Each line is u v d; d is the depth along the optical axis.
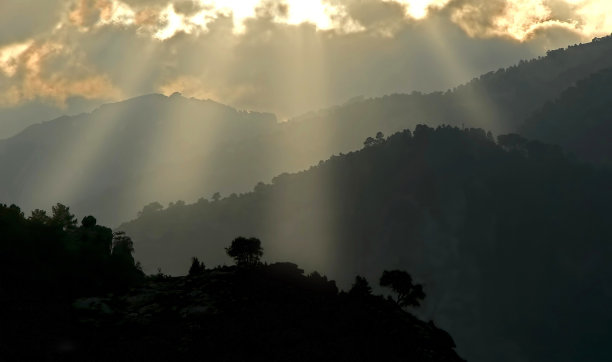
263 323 51.34
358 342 50.97
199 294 55.81
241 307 53.78
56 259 59.19
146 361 44.41
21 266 56.47
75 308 51.72
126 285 60.62
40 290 55.28
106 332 48.62
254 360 45.94
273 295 57.06
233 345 47.62
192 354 45.91
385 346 51.12
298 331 50.97
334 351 48.72
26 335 45.94
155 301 54.81
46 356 43.72
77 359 44.00
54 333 47.19
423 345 53.56
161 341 47.41
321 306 56.50
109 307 52.69
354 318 55.09
